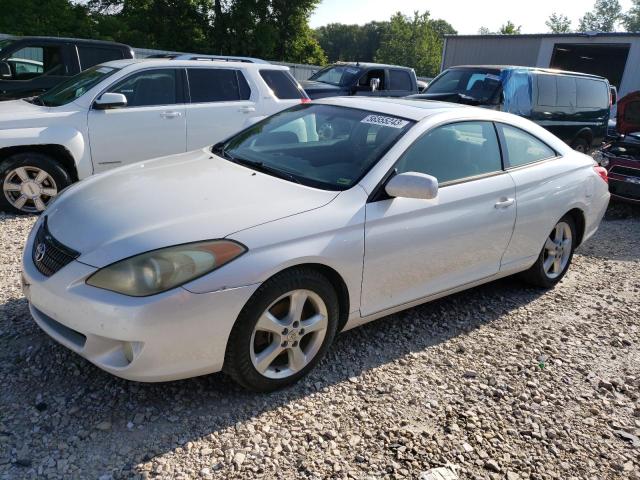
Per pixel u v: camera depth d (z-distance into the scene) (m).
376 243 3.22
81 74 6.91
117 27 32.81
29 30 28.58
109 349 2.61
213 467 2.46
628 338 4.09
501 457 2.71
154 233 2.65
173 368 2.63
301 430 2.75
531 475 2.61
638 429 3.04
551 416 3.07
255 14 36.56
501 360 3.61
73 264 2.64
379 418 2.90
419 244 3.46
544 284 4.79
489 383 3.33
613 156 7.91
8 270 4.29
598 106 11.62
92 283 2.57
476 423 2.94
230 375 2.88
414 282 3.57
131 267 2.54
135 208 2.90
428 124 3.67
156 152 6.63
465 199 3.72
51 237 2.88
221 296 2.62
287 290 2.86
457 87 10.80
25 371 3.00
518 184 4.13
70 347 2.71
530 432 2.92
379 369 3.36
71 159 6.06
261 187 3.20
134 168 3.64
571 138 11.08
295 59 39.09
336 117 3.97
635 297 4.90
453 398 3.14
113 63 6.80
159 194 3.06
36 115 5.86
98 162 6.23
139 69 6.50
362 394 3.09
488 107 9.96
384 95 13.01
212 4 35.59
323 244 2.96
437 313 4.21
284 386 3.07
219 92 7.07
